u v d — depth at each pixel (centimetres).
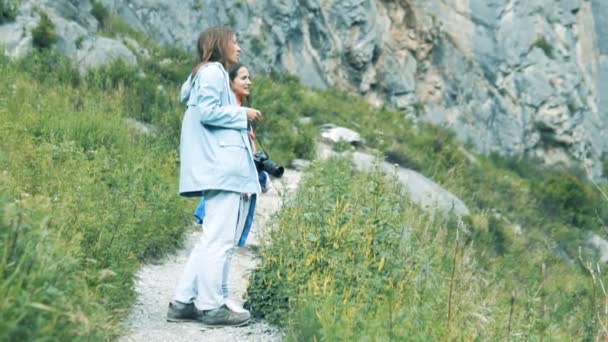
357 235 570
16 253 367
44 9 1881
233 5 2778
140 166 791
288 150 1680
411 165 2008
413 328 454
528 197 2172
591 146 3359
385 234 585
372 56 3100
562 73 3331
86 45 1859
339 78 3044
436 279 596
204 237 533
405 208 852
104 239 559
